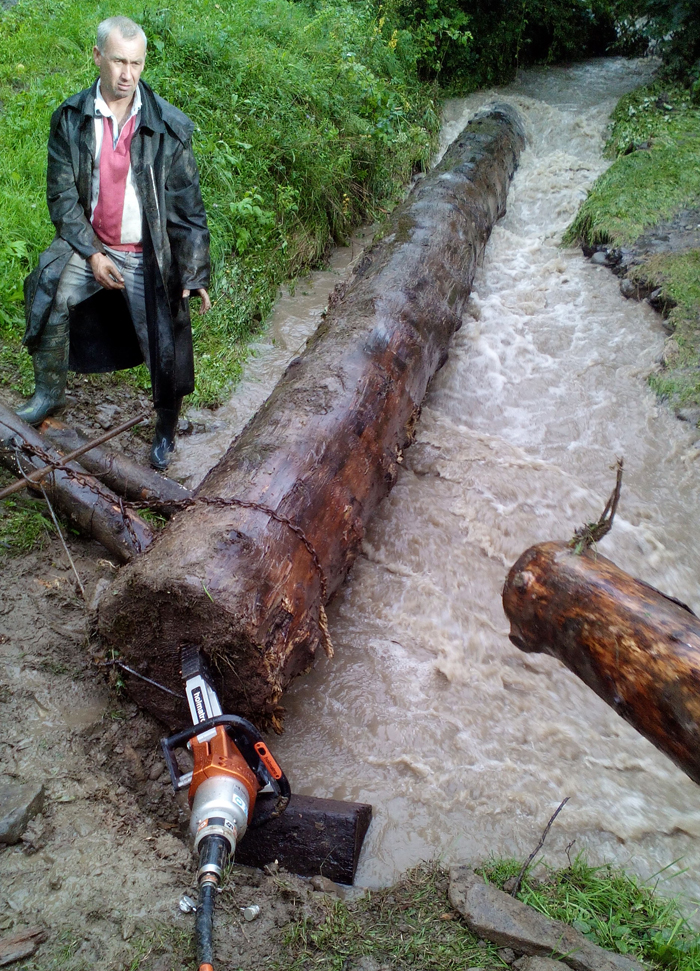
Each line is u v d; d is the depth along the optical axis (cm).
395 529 491
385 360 479
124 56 380
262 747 278
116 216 416
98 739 337
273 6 993
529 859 306
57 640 371
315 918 277
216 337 635
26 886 270
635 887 309
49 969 245
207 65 802
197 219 432
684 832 345
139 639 334
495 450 558
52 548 425
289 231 768
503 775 362
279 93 822
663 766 373
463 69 1154
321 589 365
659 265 730
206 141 716
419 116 1050
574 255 805
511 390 622
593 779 364
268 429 404
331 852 309
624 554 482
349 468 408
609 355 659
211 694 309
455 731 380
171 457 526
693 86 1010
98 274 411
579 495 521
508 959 268
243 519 342
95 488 394
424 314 541
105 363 477
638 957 277
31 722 333
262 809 300
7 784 303
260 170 750
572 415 598
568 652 301
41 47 815
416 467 540
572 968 265
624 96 1071
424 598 448
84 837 290
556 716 394
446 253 619
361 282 561
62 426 462
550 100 1128
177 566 320
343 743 372
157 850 291
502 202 839
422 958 267
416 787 354
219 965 255
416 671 409
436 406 604
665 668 269
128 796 317
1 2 918
